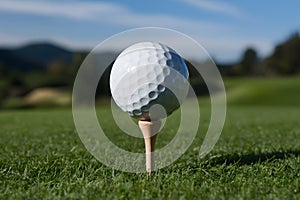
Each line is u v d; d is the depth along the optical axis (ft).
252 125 2.25
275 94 8.89
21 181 0.86
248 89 9.30
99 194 0.75
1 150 1.26
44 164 0.98
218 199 0.73
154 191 0.76
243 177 0.86
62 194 0.77
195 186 0.80
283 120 2.69
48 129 1.97
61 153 1.15
